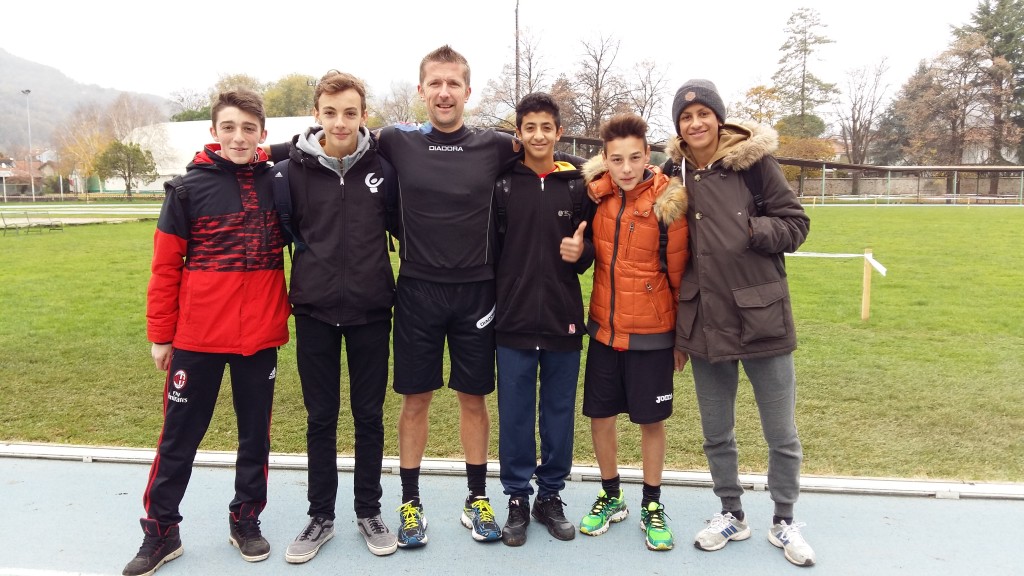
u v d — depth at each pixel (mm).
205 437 4586
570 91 35969
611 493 3406
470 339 3227
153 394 5527
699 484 3836
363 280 3057
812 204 45625
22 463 4062
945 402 5281
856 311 9406
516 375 3217
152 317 2951
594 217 3229
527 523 3295
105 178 60188
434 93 3035
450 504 3633
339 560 3066
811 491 3734
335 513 3512
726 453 3203
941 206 43125
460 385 3271
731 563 3045
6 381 5891
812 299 10375
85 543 3168
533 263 3145
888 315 9109
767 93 58344
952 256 16078
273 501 3650
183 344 2973
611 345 3158
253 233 3008
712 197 3010
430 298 3158
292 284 3104
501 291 3199
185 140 66625
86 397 5445
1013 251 17031
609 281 3148
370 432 3211
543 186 3150
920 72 63094
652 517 3221
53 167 75812
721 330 3000
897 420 4883
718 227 2984
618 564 3033
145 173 59531
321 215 3033
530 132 3066
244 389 3072
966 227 24859
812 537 3258
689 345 3092
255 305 3018
